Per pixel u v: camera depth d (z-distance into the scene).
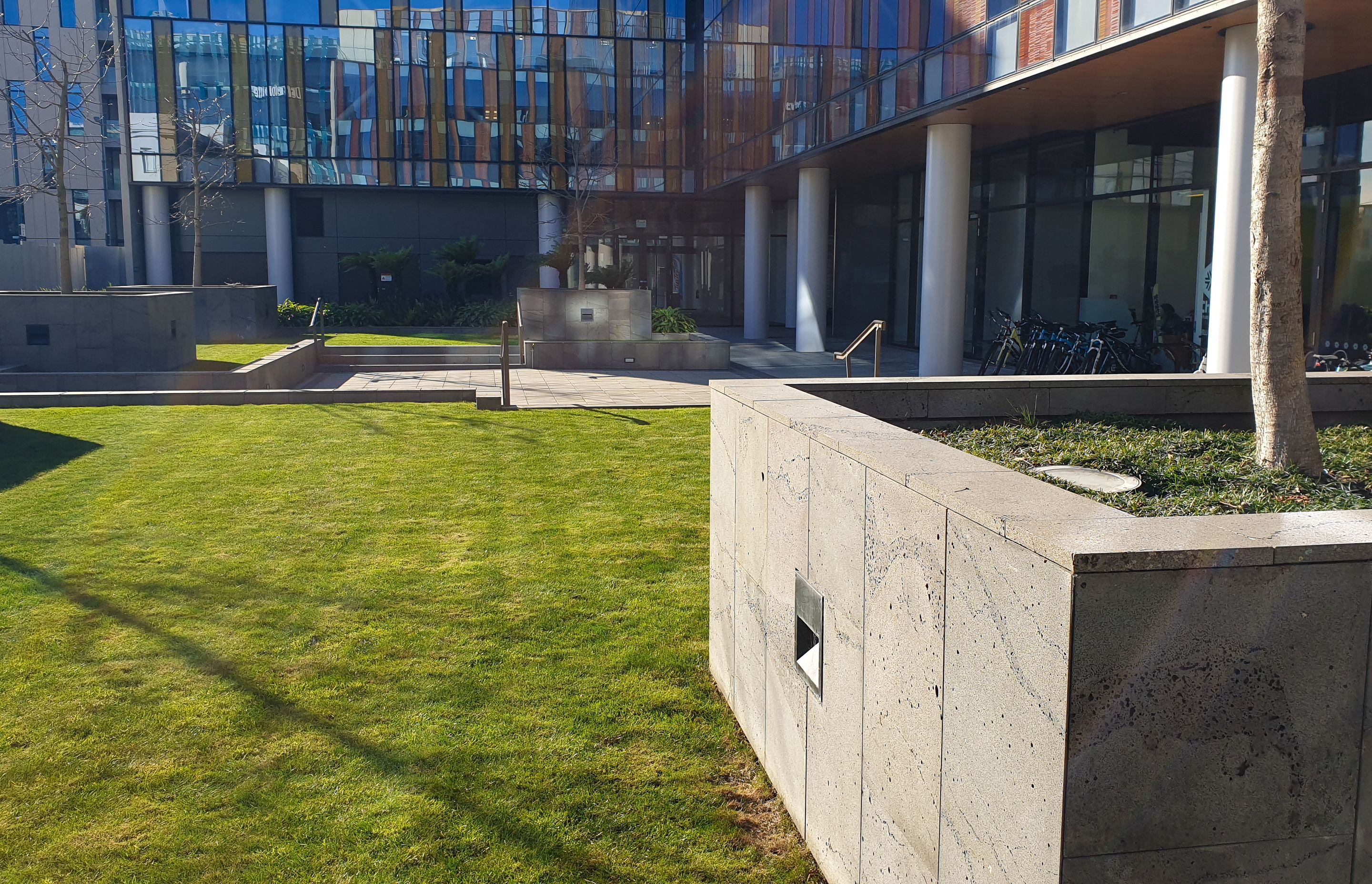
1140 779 2.18
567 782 4.15
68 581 6.61
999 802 2.43
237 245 36.97
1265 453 4.29
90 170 39.41
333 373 21.00
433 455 10.80
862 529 3.21
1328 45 11.60
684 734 4.59
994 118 17.38
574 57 36.25
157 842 3.71
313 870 3.54
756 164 26.77
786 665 3.98
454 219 37.72
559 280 34.81
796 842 3.79
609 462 10.45
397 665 5.29
